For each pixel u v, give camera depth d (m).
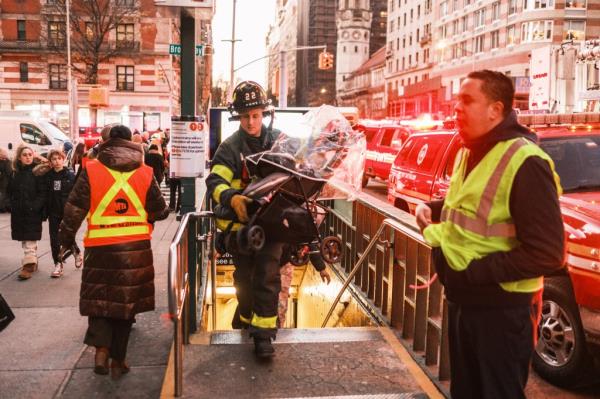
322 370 4.21
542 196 2.35
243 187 4.48
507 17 59.56
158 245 9.79
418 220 2.83
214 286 7.32
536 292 2.55
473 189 2.50
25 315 5.97
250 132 4.51
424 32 79.50
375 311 6.12
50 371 4.60
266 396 3.80
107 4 49.72
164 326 5.66
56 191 7.46
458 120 2.56
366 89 110.06
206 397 3.77
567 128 6.21
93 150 7.90
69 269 7.97
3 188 13.38
